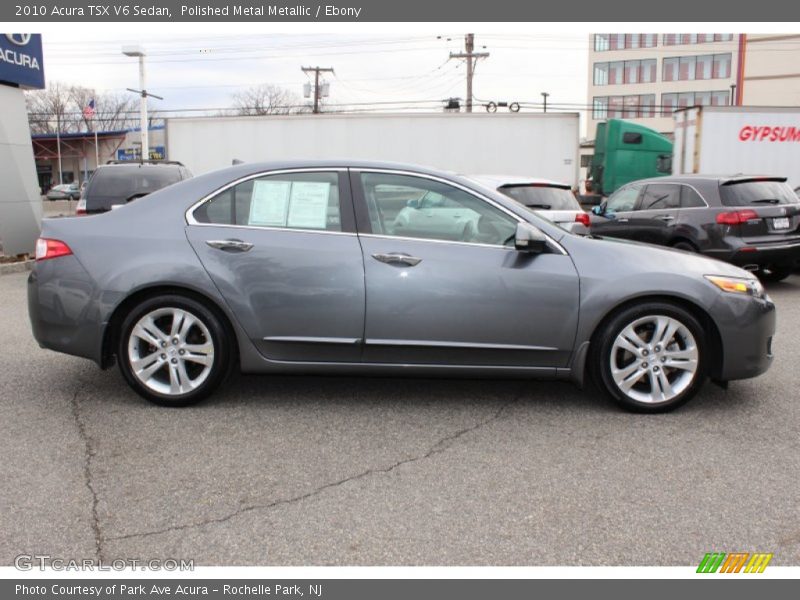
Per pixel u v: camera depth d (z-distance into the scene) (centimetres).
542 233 441
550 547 293
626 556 287
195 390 446
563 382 517
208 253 436
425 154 1809
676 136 1686
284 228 443
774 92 6203
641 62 8100
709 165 1606
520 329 434
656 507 326
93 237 443
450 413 452
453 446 397
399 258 433
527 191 997
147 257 435
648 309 435
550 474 361
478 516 317
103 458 377
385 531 304
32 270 453
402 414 450
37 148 6119
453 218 446
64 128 7481
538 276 433
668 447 396
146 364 446
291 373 446
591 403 472
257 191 450
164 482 349
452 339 435
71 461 372
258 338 438
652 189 1030
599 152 1897
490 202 446
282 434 414
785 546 294
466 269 432
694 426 429
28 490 339
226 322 443
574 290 433
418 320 433
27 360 570
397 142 1814
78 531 303
